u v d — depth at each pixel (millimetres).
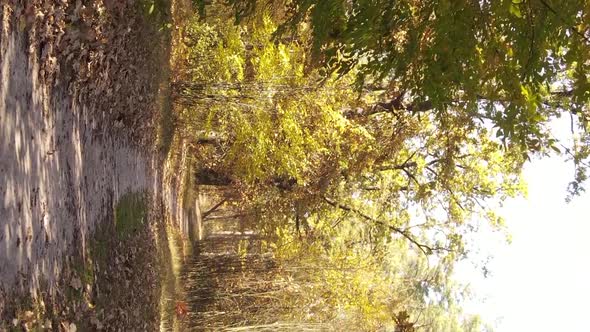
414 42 5777
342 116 15727
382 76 6137
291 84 13719
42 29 5711
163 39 11531
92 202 7758
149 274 11781
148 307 11469
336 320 19422
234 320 19500
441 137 16484
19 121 5254
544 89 6082
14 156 5148
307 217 20438
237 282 20797
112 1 7664
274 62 13453
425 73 5898
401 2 5684
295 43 12836
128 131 9984
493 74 5898
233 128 15148
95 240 7914
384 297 20062
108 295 8203
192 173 22016
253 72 14898
